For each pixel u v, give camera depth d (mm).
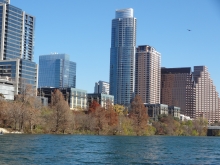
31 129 182375
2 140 119688
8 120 180750
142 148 114250
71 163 71000
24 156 77750
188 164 76750
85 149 101062
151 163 76062
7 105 184625
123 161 77688
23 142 114062
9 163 67500
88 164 70875
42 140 127875
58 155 82562
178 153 101438
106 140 151000
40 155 80875
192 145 144000
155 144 139250
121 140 157875
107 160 78250
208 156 96312
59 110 193125
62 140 134125
